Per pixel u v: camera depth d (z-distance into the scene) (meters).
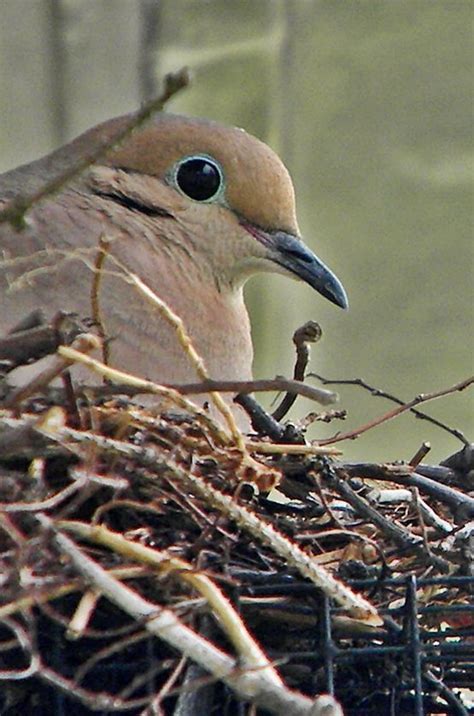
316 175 17.83
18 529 7.39
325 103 17.69
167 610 7.19
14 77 14.73
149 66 15.13
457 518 8.52
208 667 6.97
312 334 8.81
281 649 8.01
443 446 17.38
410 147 17.88
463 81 17.78
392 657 8.05
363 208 17.91
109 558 7.60
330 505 8.34
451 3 17.72
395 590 8.11
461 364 17.84
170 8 15.28
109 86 14.92
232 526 7.93
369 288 17.92
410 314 17.92
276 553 7.81
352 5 17.56
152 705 7.22
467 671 8.54
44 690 8.00
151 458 7.53
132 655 7.95
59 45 14.80
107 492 7.80
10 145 14.72
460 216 17.95
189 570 7.35
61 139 14.84
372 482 8.91
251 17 15.80
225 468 7.92
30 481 7.52
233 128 11.15
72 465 7.71
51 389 7.81
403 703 8.34
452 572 8.23
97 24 14.88
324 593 7.73
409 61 17.77
